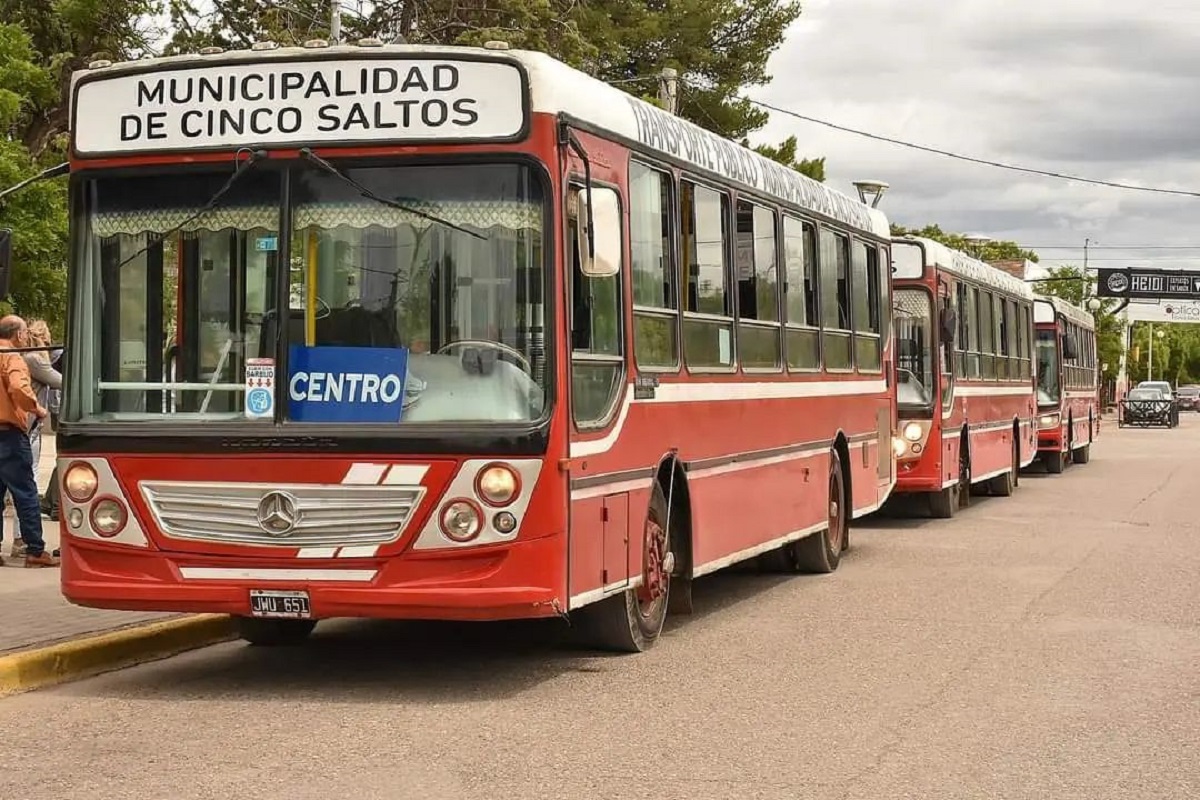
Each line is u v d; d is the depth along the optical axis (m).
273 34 31.00
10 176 24.30
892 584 14.20
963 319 22.48
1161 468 35.75
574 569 8.92
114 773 7.07
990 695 9.02
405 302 8.68
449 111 8.69
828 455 14.70
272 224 8.80
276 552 8.61
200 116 8.90
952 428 21.44
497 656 10.37
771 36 41.66
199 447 8.70
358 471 8.54
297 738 7.81
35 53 30.33
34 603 11.44
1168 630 11.45
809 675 9.62
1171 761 7.45
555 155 8.73
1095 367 41.59
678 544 11.11
